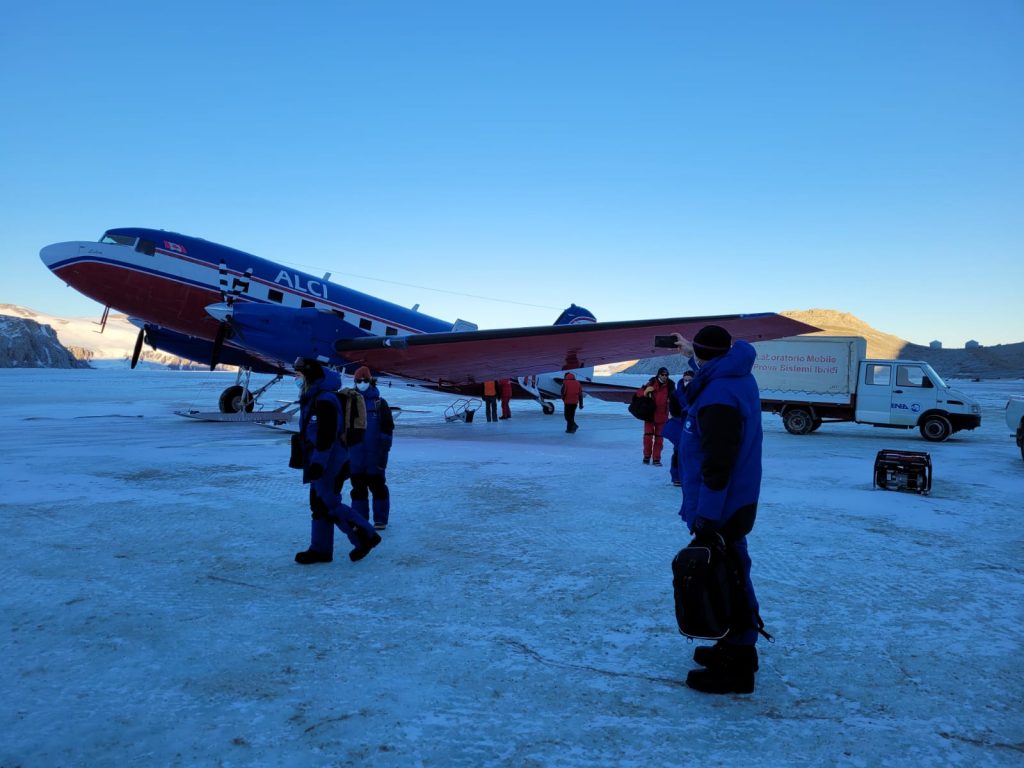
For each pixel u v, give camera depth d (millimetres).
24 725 2570
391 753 2398
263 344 14672
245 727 2572
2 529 5863
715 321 13258
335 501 4840
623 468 9945
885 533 5973
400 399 36062
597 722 2635
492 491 7980
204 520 6246
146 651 3303
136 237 14703
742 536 2889
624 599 4148
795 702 2809
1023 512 6945
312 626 3664
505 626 3686
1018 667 3166
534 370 17453
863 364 15938
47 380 59938
